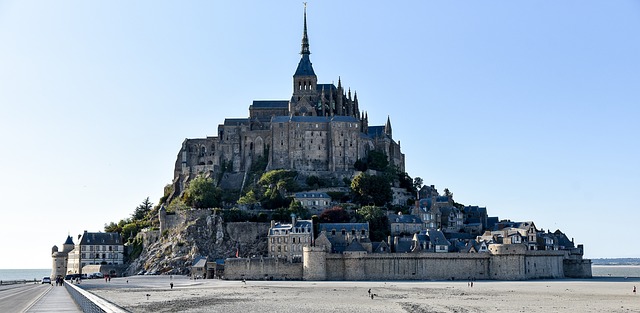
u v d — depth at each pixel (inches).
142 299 7524.6
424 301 7416.3
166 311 6171.3
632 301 7485.2
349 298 7755.9
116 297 7810.0
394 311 6387.8
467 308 6683.1
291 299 7603.4
